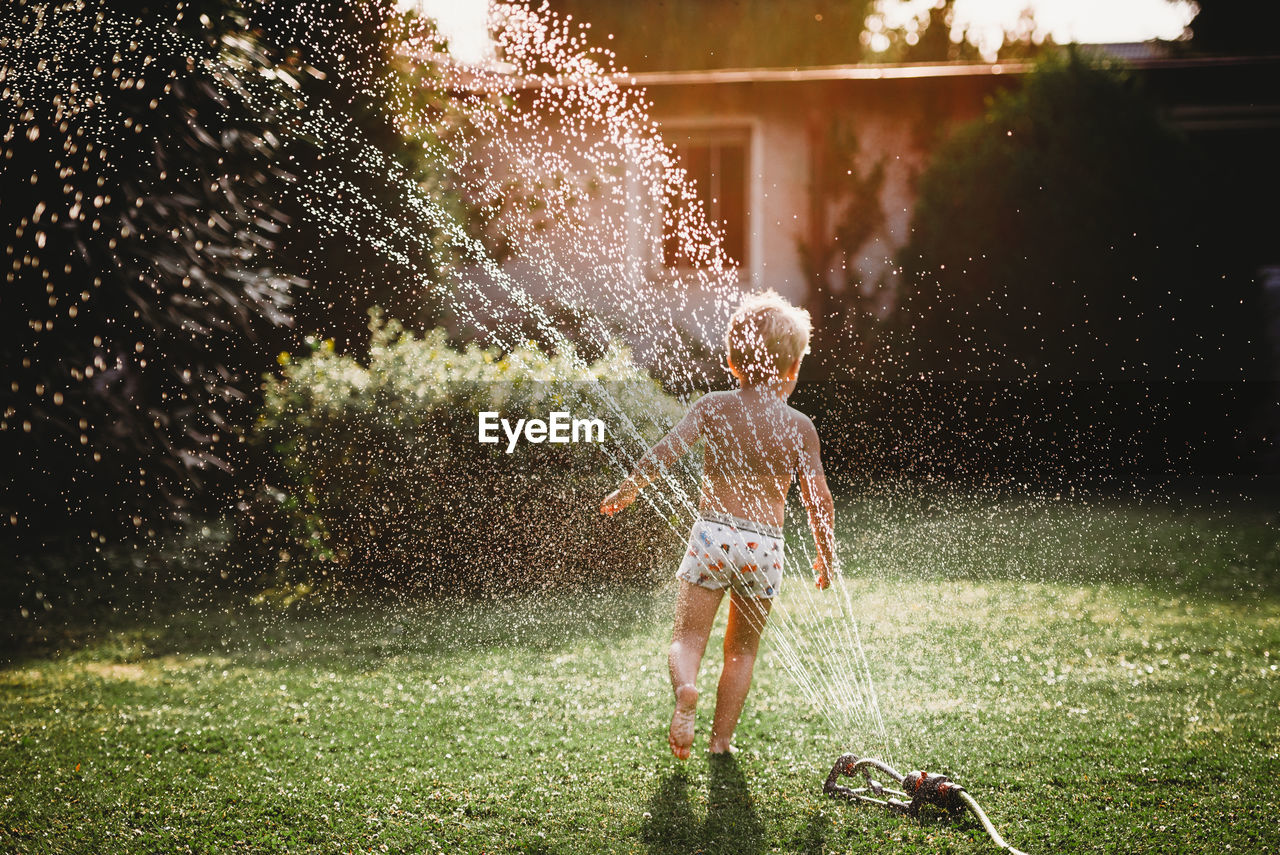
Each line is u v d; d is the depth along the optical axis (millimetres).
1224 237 9297
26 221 5344
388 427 5633
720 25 21828
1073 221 9273
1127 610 5004
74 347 5570
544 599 5406
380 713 3594
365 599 5445
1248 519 7285
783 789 2865
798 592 5465
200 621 4953
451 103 8984
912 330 9727
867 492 8469
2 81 4980
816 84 10883
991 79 10727
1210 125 11336
